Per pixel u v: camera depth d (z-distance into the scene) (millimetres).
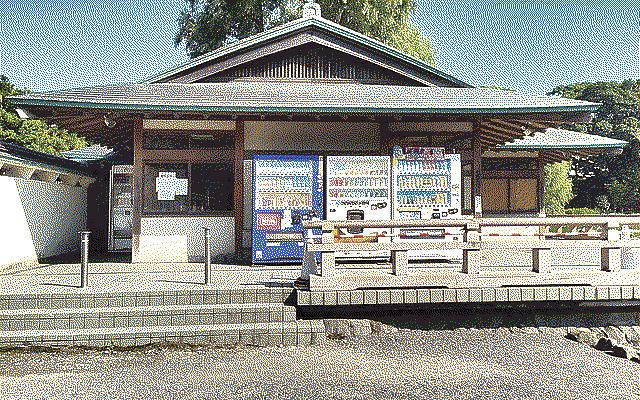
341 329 7539
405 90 12008
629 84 45938
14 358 6555
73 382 5773
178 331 6977
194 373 6039
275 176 10688
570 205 41000
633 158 39531
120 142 14617
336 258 10742
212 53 12117
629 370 6363
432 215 10836
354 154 11672
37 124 26078
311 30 12352
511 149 15875
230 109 10078
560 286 7762
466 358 6719
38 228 11977
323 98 10938
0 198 10062
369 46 12398
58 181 13664
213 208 11211
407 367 6320
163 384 5703
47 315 7074
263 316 7426
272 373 6035
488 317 7918
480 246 7727
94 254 14453
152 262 10984
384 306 7699
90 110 10188
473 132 11523
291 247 10688
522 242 7809
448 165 10859
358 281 7566
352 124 11695
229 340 7051
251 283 8180
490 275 7746
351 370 6176
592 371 6289
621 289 7758
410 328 7785
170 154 11102
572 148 15711
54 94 10445
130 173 15438
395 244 7660
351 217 10734
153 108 10000
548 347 7227
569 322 7984
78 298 7395
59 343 6812
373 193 10820
